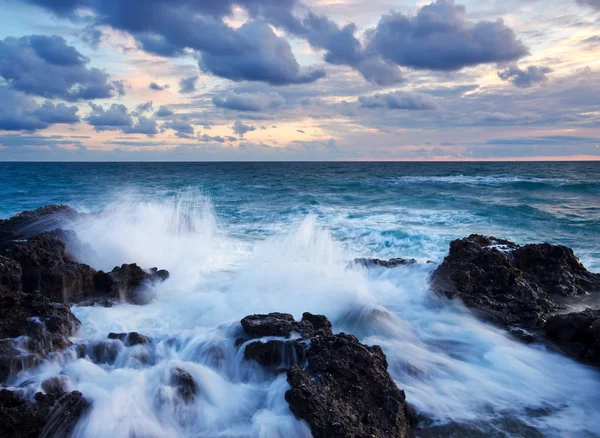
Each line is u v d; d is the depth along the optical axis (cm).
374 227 1856
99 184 4703
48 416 501
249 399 575
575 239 1738
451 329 783
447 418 556
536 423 548
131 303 902
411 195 3522
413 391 608
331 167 12925
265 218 2295
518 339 756
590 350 696
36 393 527
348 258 1309
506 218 2195
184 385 565
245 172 8544
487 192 3766
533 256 1034
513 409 577
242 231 1864
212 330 716
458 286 903
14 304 688
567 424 544
